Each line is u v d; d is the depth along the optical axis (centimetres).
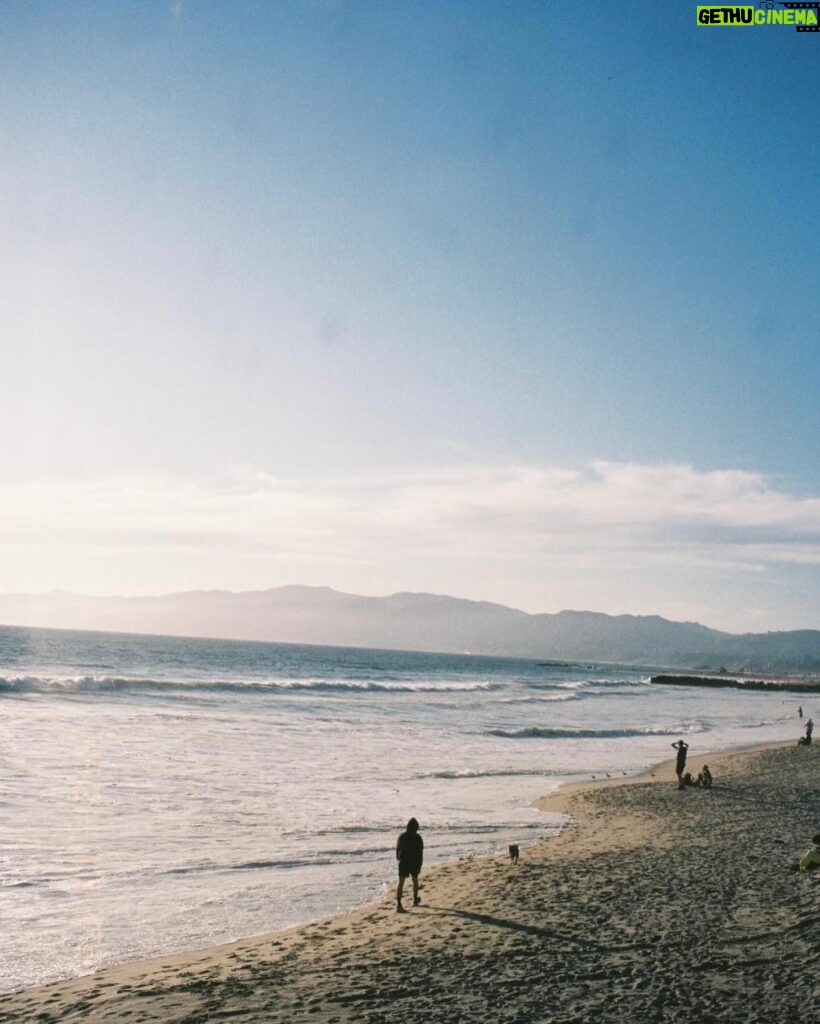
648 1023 733
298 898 1355
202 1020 789
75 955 1066
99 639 19262
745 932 1020
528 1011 776
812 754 3947
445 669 15250
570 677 15600
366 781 2575
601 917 1134
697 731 5456
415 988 861
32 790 2064
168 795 2125
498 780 2784
